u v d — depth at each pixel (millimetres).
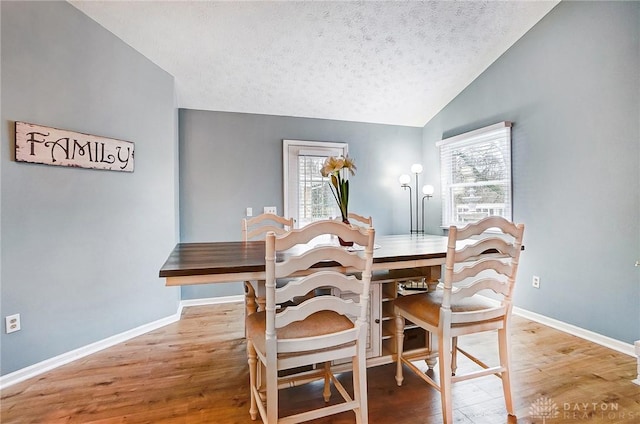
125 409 1688
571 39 2627
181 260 1584
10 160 1997
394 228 4441
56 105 2209
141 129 2775
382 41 2965
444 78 3586
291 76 3283
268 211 3812
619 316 2332
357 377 1414
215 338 2627
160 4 2350
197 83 3221
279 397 1811
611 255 2379
